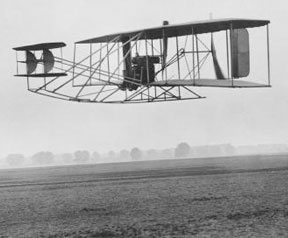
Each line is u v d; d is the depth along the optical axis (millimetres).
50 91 29359
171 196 36562
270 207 28172
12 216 30266
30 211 32281
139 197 37031
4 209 34094
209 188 41562
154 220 25703
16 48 29953
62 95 29297
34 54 30562
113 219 26781
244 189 39000
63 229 24578
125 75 28484
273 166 79938
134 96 28766
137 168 113750
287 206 28312
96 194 41688
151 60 28047
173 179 56938
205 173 67250
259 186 40938
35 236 23125
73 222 26594
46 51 30156
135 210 29797
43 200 39031
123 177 68438
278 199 31672
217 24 26688
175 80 27750
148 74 27422
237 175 58062
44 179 79000
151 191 41531
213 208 28906
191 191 39625
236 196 34406
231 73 26609
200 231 22141
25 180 79312
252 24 26516
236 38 26875
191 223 24250
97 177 73438
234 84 26500
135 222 25391
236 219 24734
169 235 21625
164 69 28172
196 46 27812
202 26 27359
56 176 89562
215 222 24172
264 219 24312
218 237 20719
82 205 33875
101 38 29672
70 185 56500
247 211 27047
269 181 45688
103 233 22938
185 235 21453
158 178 60750
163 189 42938
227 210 27844
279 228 22047
